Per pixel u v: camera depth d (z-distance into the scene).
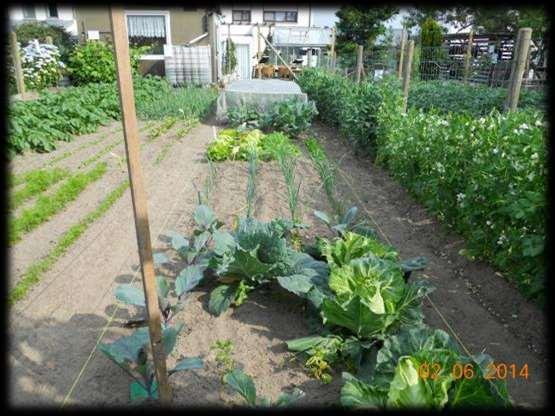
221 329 3.46
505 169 3.95
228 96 11.39
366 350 3.04
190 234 5.08
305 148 9.47
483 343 3.38
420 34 21.55
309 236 5.11
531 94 9.89
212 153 8.06
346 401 2.31
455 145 4.93
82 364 3.05
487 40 20.61
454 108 11.34
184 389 2.86
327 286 3.55
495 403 2.16
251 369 3.06
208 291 3.94
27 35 18.44
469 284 4.19
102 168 7.17
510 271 3.97
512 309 3.73
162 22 21.09
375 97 8.23
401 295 3.15
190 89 15.40
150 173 7.31
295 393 2.69
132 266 4.36
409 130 6.37
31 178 6.38
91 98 11.48
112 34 1.99
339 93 10.87
